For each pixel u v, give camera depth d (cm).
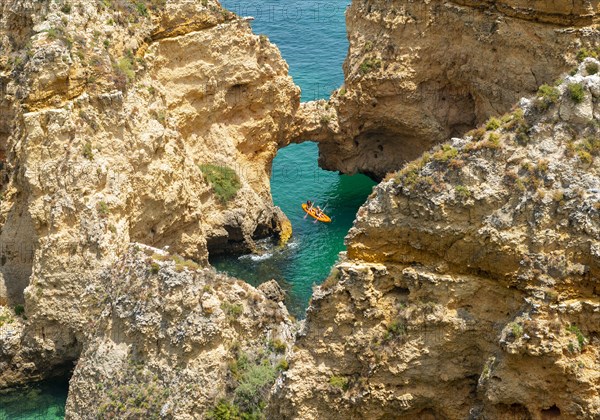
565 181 2833
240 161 6372
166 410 3906
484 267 2942
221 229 6041
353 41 6944
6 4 5400
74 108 5025
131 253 4300
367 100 6825
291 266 6044
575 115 2872
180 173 5559
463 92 6612
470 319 2991
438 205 2939
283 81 6519
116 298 4141
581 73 3005
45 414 4816
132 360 4044
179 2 5994
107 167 5038
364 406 3119
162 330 3994
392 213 3025
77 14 5247
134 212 5244
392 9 6688
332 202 6838
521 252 2848
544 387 2823
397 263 3083
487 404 2934
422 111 6712
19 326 4944
